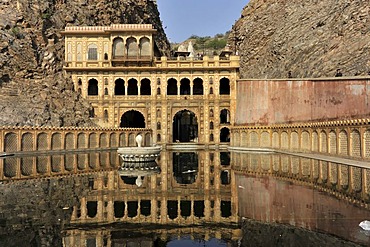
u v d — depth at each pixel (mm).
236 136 73750
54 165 43531
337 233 15750
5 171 37906
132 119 89500
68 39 80688
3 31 73625
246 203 22656
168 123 79688
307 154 51938
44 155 56375
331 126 46750
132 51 80000
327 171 33969
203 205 22688
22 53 73312
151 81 79938
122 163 46156
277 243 15023
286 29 97812
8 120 61375
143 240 16156
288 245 14664
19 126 59594
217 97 79750
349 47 66500
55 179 32688
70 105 73750
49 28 83125
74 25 88062
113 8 101250
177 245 15398
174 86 88812
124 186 29375
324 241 14781
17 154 56188
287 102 65438
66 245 15375
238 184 29734
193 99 79938
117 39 80000
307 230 16500
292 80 64125
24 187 28625
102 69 78938
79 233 17141
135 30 79062
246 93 75000
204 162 47719
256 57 108125
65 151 62500
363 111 46031
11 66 70312
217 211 21141
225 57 83750
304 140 55312
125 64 80375
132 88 88438
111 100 79188
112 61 79625
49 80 74750
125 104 79562
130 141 73312
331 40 74625
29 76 72375
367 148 39062
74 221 19125
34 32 79375
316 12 90812
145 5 121375
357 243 14391
